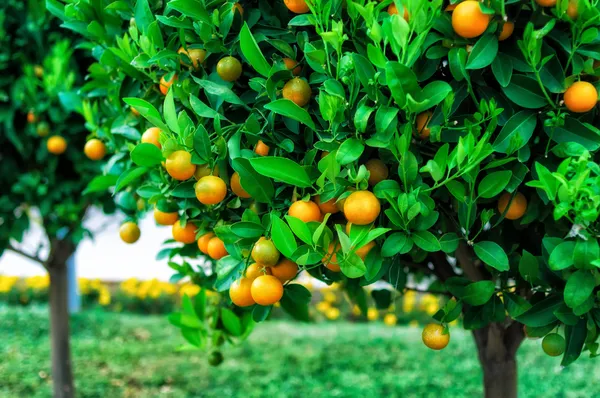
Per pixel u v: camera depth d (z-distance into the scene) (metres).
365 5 1.34
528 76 1.31
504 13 1.27
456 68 1.30
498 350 1.68
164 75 1.46
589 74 1.32
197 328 1.72
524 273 1.35
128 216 1.65
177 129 1.34
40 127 2.20
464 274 1.62
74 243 2.65
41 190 2.26
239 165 1.32
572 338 1.34
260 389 3.30
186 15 1.37
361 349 4.02
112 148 1.67
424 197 1.30
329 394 3.18
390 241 1.31
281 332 4.55
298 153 1.38
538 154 1.37
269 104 1.29
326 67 1.34
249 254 1.37
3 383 3.34
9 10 2.30
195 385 3.37
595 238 1.26
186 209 1.46
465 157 1.30
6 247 2.53
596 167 1.26
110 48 1.47
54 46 2.29
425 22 1.25
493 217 1.42
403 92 1.25
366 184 1.28
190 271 1.73
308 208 1.30
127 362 3.76
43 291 5.61
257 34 1.39
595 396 3.05
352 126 1.31
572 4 1.29
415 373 3.47
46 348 4.02
